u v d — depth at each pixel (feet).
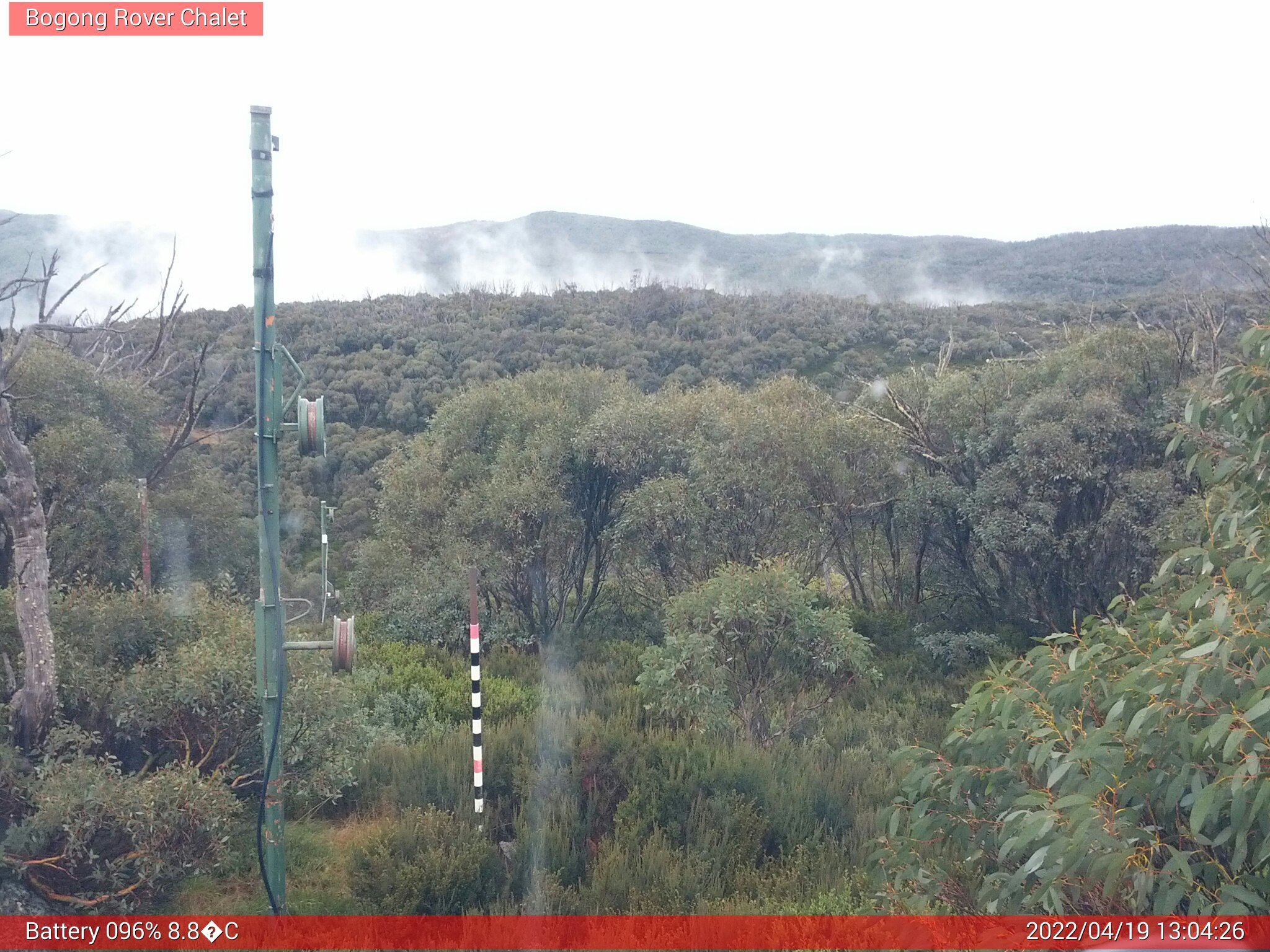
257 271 17.61
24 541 20.66
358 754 24.72
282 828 18.12
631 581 49.42
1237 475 16.31
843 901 17.31
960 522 48.83
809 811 22.33
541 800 22.57
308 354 117.60
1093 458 42.04
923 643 44.88
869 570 56.34
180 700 21.90
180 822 19.62
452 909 19.03
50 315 22.06
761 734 29.27
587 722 26.63
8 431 20.49
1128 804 12.64
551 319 134.00
